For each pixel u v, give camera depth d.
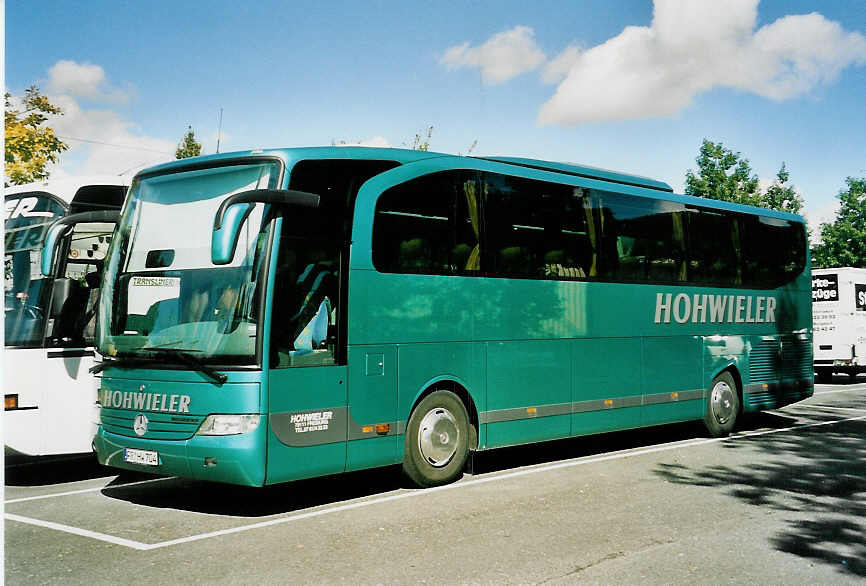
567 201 10.70
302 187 7.79
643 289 11.65
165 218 8.09
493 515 7.54
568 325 10.52
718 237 13.12
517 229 9.96
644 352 11.60
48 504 8.17
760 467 10.09
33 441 8.95
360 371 8.13
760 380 13.68
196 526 7.19
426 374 8.78
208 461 7.23
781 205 43.44
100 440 8.00
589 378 10.77
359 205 8.27
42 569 5.91
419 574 5.77
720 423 12.91
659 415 11.80
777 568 6.00
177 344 7.59
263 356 7.28
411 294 8.68
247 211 7.09
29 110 19.42
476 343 9.36
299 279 7.66
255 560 6.12
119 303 8.14
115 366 7.97
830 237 52.16
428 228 8.94
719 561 6.15
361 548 6.43
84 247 9.59
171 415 7.48
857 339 24.94
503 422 9.64
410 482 8.96
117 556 6.24
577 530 7.00
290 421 7.46
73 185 9.62
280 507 7.98
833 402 18.72
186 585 5.54
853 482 9.16
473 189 9.50
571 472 9.78
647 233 11.84
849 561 6.19
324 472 7.75
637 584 5.59
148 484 9.29
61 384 9.17
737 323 13.30
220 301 7.50
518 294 9.88
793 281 14.59
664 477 9.44
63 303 9.12
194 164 8.11
